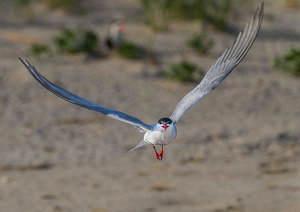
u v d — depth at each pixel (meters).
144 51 22.66
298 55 21.50
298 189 12.10
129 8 28.62
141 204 11.27
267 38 26.00
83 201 11.45
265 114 17.48
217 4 26.25
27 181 12.52
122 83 19.45
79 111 17.16
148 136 4.67
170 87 19.38
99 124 16.27
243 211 10.90
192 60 22.14
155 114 16.95
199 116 17.11
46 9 27.44
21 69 19.86
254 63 22.55
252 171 13.35
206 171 13.34
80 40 22.00
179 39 24.50
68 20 26.36
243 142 15.20
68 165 13.57
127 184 12.45
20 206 11.12
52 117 16.52
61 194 11.84
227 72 4.91
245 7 28.45
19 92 18.20
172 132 4.61
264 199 11.52
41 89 18.64
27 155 13.98
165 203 11.34
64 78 19.39
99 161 13.86
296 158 14.29
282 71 21.75
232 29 26.59
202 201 11.47
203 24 26.41
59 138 15.12
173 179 12.79
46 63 20.83
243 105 18.19
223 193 11.91
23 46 22.50
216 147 14.87
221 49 23.80
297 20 29.22
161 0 25.66
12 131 15.36
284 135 15.76
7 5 27.44
